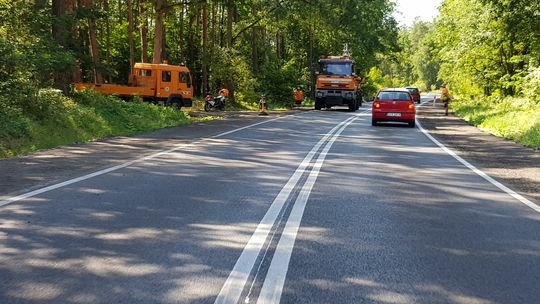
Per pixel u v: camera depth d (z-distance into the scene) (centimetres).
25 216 655
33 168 1052
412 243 569
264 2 4244
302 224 641
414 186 927
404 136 1948
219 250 528
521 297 417
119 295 406
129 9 4100
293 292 418
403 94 2439
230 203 752
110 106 2189
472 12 3250
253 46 4947
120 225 618
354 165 1170
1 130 1408
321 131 2083
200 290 419
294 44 6359
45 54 1956
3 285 425
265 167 1111
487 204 786
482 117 2680
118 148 1418
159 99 3275
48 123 1661
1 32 2056
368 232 611
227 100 4034
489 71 3781
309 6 4344
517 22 2850
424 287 436
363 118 3031
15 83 1720
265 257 509
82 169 1044
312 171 1069
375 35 6550
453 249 549
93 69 2402
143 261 490
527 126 1906
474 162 1262
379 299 407
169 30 5350
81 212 681
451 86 7012
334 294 416
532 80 2764
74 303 389
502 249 552
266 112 3300
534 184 974
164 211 695
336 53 6456
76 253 511
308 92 6031
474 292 426
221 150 1394
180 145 1498
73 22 2275
